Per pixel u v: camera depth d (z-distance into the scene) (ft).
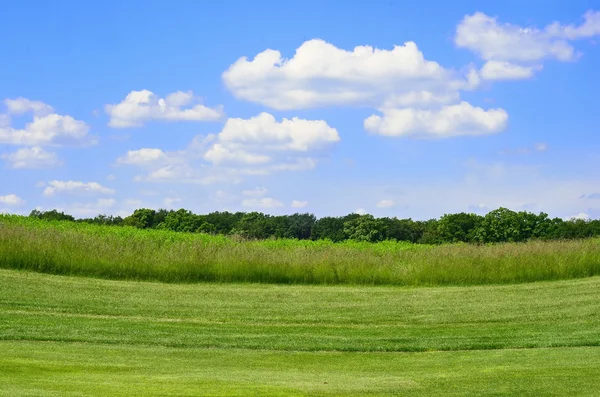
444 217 174.40
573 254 73.20
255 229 169.27
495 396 24.49
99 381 24.47
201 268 65.57
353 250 77.20
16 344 33.42
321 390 24.94
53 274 61.82
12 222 88.48
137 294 55.26
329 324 46.62
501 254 72.59
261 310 51.26
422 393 24.90
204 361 31.86
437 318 49.49
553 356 34.55
